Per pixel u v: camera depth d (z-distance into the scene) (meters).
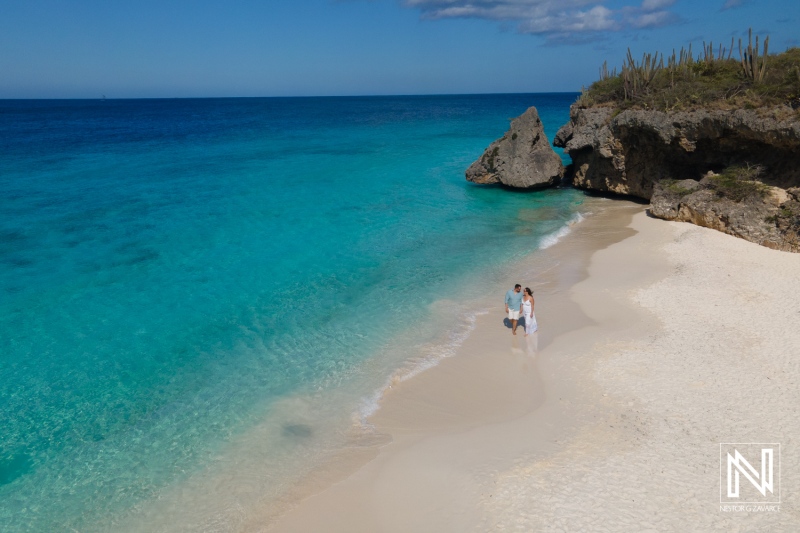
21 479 11.33
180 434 12.73
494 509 9.84
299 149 60.94
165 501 10.69
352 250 25.36
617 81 37.44
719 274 20.56
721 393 12.95
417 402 13.70
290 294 20.53
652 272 21.38
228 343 16.97
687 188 28.17
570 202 34.38
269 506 10.45
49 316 18.58
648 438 11.52
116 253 24.64
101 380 14.98
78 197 35.19
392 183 40.75
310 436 12.57
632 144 32.34
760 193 24.47
